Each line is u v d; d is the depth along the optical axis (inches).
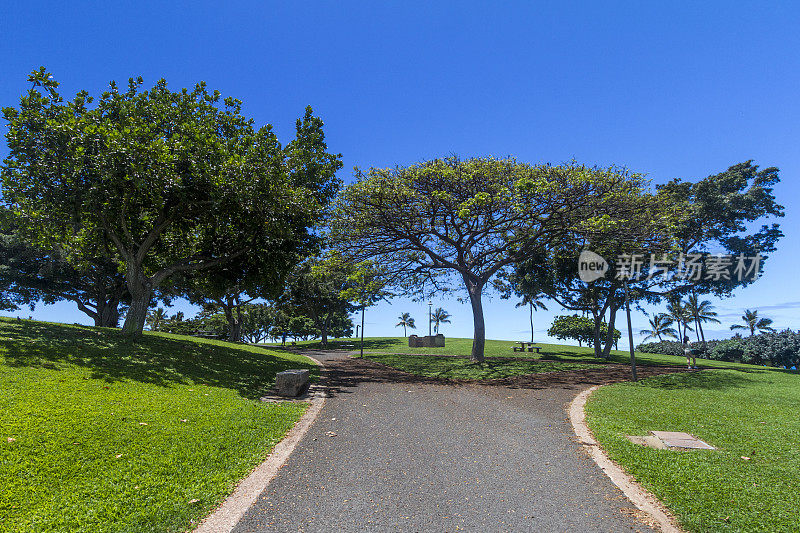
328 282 1665.8
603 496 205.8
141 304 660.7
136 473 213.6
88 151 564.1
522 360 942.4
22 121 558.3
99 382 362.0
